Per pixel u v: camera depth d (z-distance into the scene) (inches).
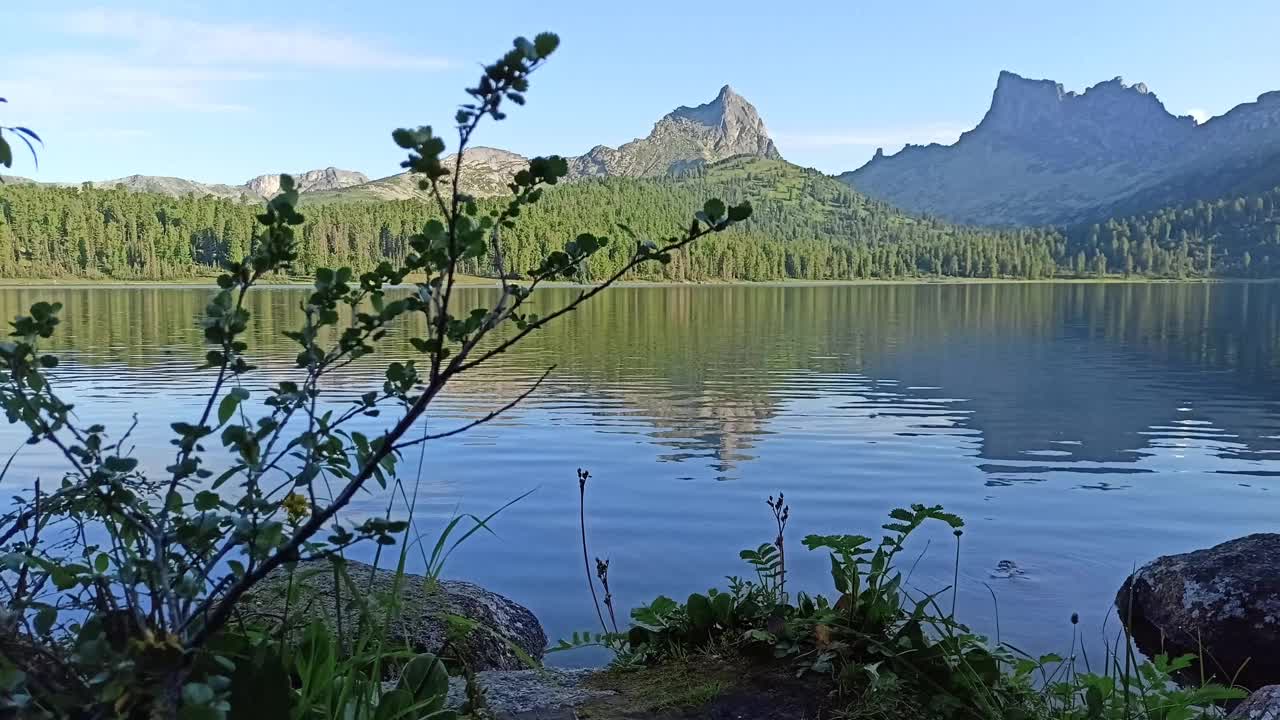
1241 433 564.7
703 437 532.1
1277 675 217.3
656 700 110.3
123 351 1055.0
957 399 719.1
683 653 125.2
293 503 72.7
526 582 273.6
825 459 468.4
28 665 54.5
